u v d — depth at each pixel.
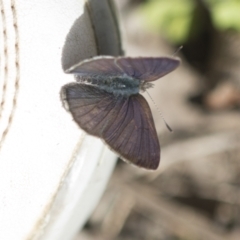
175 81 0.36
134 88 0.26
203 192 0.34
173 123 0.35
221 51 0.37
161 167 0.34
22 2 0.26
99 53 0.27
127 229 0.34
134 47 0.36
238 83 0.36
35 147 0.26
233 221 0.34
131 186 0.34
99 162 0.27
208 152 0.35
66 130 0.26
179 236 0.34
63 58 0.26
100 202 0.34
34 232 0.26
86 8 0.27
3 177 0.26
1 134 0.25
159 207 0.34
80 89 0.26
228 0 0.34
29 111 0.26
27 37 0.26
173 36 0.36
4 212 0.26
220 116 0.35
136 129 0.26
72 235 0.27
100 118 0.26
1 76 0.25
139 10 0.36
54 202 0.26
